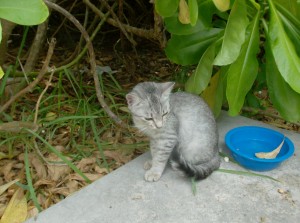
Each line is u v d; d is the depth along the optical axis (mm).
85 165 972
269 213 779
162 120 840
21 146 1021
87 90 1299
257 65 890
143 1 1752
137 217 760
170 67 1630
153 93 862
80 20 1769
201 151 890
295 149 995
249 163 894
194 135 890
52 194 886
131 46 1784
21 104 1206
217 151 916
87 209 778
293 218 768
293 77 801
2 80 1095
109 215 764
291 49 824
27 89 909
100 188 839
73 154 1016
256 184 861
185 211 778
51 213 764
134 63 1645
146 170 907
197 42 1019
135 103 869
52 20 1783
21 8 527
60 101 1207
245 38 860
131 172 898
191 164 877
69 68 1355
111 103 1262
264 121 1255
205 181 866
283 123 1247
